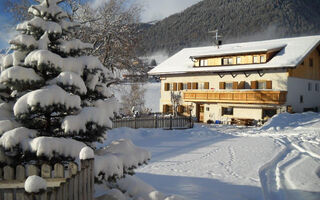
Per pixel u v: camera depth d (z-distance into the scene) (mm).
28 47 4629
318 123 23938
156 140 16797
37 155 4023
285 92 28000
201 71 33062
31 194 2926
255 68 29125
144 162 5422
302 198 6992
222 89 32406
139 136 18016
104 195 4926
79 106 4508
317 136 19281
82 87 4562
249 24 194250
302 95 30984
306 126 23438
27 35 4641
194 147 14273
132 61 24891
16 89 4594
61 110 4496
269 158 11789
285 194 7070
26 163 4766
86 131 4859
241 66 30891
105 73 5305
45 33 4727
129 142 5453
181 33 191125
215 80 33625
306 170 10117
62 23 5102
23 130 4332
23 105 4191
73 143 4438
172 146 14570
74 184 3639
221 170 9414
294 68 28016
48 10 4910
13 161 4543
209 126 28672
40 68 4465
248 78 31125
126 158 4965
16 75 4293
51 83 4566
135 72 25406
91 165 4070
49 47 5035
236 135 20453
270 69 29516
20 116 4258
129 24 22969
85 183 3922
